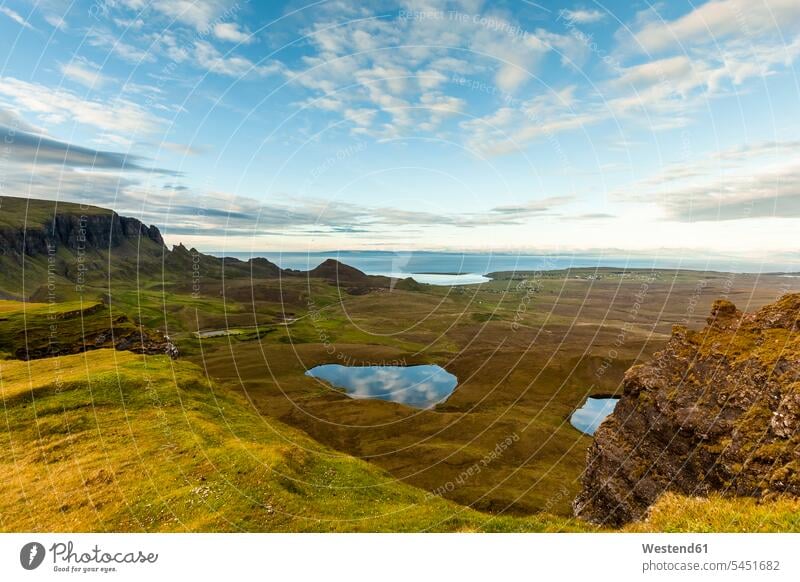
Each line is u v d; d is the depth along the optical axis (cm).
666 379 2925
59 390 3356
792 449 1811
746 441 2100
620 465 2844
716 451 2247
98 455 2533
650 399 2938
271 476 2341
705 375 2669
